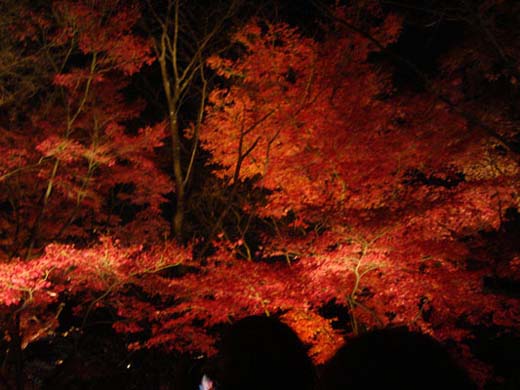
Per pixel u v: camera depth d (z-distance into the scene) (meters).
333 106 9.27
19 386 9.85
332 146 8.50
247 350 1.80
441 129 8.60
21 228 11.91
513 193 8.73
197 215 15.34
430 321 8.61
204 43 13.78
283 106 10.06
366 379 1.05
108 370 14.05
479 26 6.78
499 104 9.22
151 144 11.30
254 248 14.98
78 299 12.89
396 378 1.04
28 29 10.62
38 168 11.30
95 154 10.74
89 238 13.72
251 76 10.59
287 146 9.88
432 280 7.70
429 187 8.30
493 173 10.02
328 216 7.73
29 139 11.55
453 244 7.77
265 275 8.22
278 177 9.48
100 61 10.80
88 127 11.44
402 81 11.27
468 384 1.05
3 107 11.86
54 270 9.82
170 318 10.53
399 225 7.44
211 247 15.34
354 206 8.19
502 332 11.78
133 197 13.01
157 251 10.03
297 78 10.42
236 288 8.09
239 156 11.11
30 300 9.15
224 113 11.37
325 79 9.65
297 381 1.78
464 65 9.74
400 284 7.82
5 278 8.51
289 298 7.99
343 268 7.85
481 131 8.67
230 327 1.90
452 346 8.68
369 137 8.62
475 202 8.27
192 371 2.52
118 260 9.23
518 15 8.35
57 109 11.98
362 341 1.11
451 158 8.77
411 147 8.36
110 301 10.55
